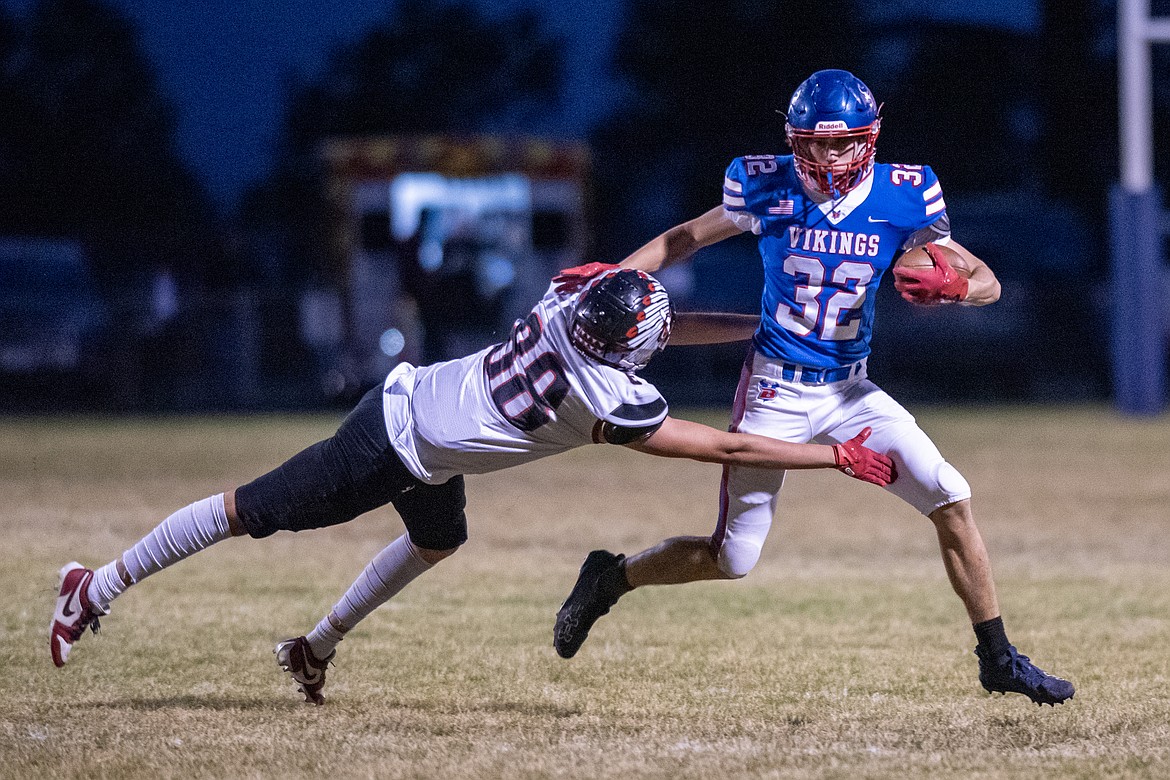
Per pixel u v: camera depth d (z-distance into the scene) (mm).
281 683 13711
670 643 15688
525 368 11461
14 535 22750
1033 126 87250
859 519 26734
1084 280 68125
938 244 13273
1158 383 52281
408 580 12875
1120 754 11133
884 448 13016
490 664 14539
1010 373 64000
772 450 11594
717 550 13492
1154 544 23375
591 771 10586
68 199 93688
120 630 15945
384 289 54750
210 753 11047
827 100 12250
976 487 31141
